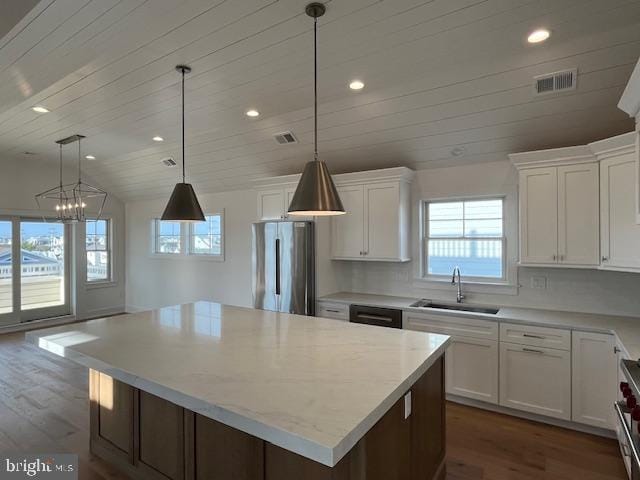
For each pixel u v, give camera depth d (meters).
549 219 3.14
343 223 4.28
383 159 4.08
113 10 1.96
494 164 3.75
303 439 1.15
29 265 6.11
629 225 2.58
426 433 2.06
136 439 2.27
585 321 3.00
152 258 6.89
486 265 3.90
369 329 2.53
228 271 5.86
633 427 1.75
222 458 1.82
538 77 2.67
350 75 2.78
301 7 1.97
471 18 2.07
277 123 3.85
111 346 2.12
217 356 1.95
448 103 3.10
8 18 1.57
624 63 2.42
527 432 2.93
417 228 4.17
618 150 2.66
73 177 6.39
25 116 3.81
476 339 3.27
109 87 3.04
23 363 4.43
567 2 1.94
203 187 5.90
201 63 2.61
